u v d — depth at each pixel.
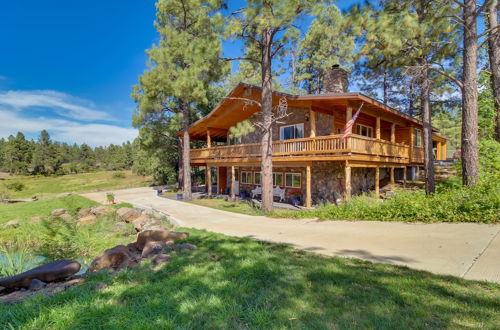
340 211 9.43
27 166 72.38
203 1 11.00
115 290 3.52
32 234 9.93
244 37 11.67
